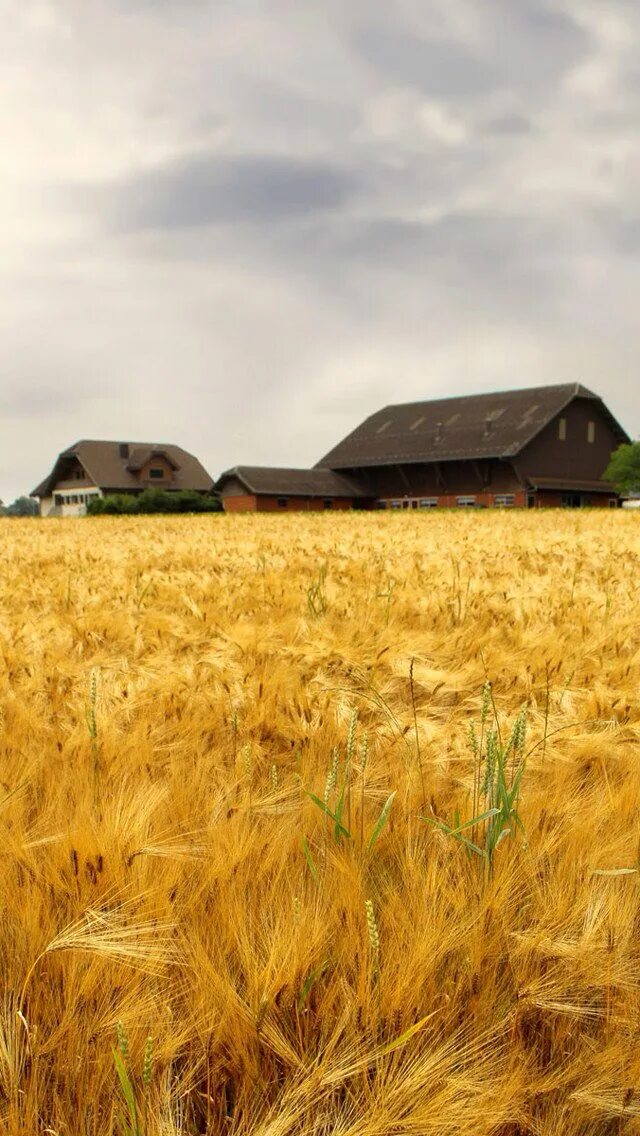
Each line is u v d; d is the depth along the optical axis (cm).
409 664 424
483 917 200
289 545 1450
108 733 304
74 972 180
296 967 180
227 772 296
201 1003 176
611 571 918
